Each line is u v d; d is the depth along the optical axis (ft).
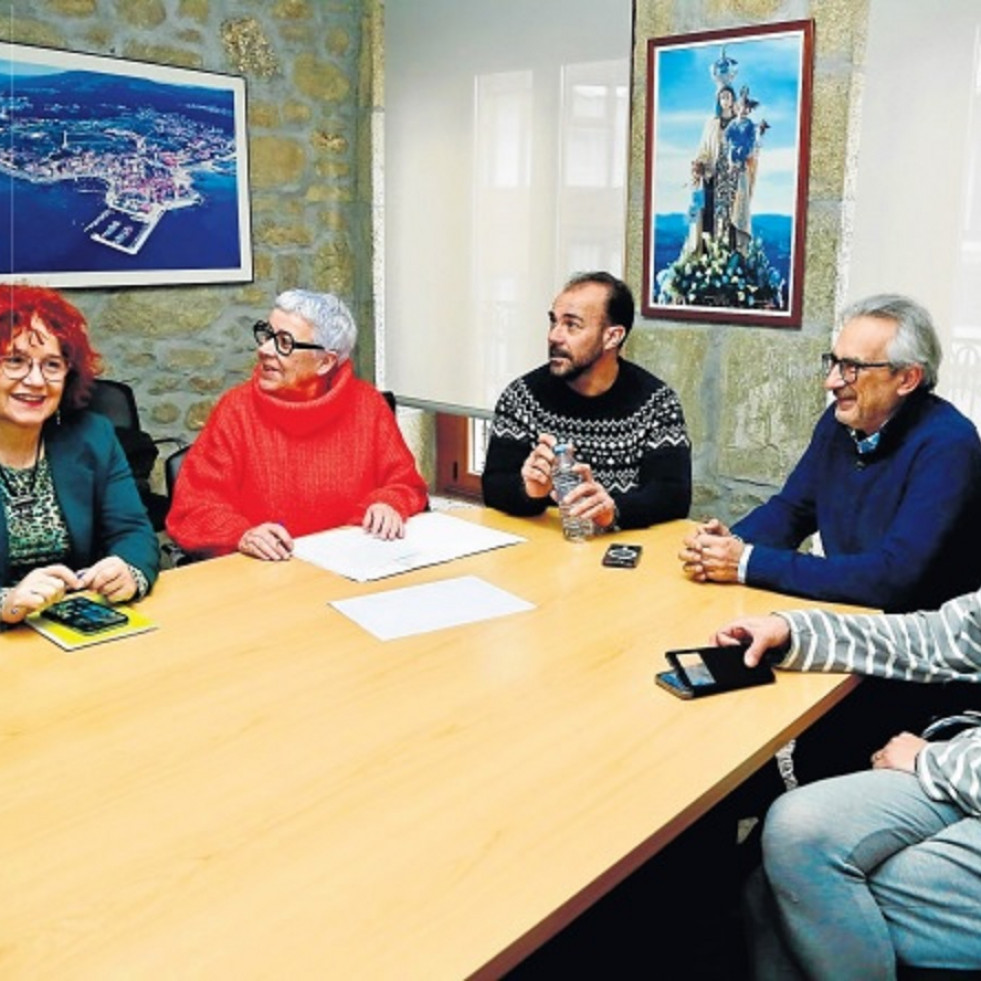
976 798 4.43
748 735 4.37
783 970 4.58
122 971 2.91
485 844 3.53
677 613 5.77
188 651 5.19
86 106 11.05
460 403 13.23
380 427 8.35
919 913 4.30
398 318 13.78
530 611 5.78
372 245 13.75
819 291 9.33
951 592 6.30
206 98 12.06
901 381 6.28
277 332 7.76
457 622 5.60
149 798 3.81
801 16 9.03
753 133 9.45
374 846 3.52
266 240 13.02
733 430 10.11
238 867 3.39
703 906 6.78
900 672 5.14
